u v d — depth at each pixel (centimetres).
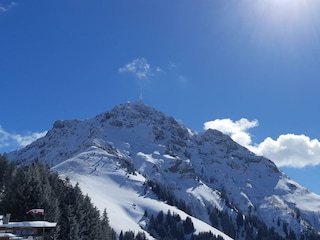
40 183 9206
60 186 10994
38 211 7181
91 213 10656
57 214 8900
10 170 11606
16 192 8862
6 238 5259
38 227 6481
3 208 8894
